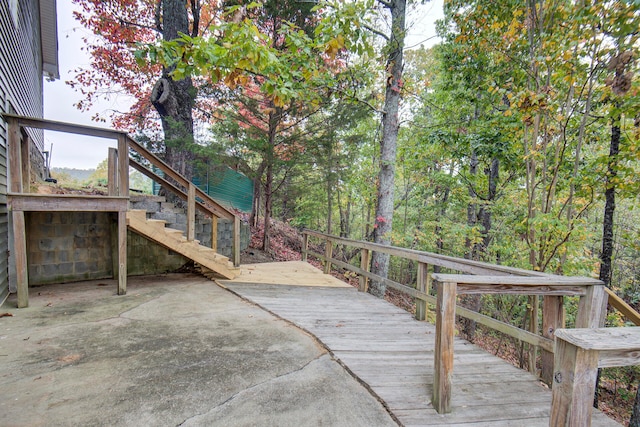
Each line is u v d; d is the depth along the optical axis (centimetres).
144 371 233
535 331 262
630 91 316
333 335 313
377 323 356
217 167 717
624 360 112
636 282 917
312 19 657
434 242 898
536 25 408
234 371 237
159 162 462
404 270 1375
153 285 483
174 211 634
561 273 445
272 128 734
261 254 848
